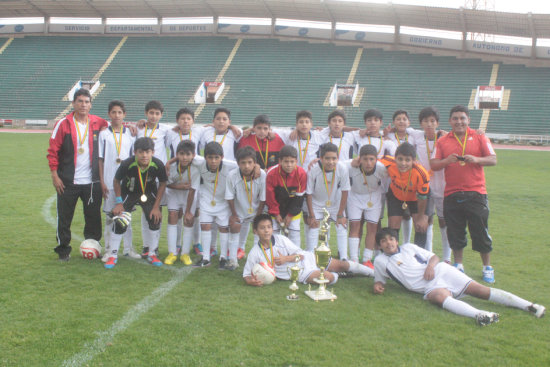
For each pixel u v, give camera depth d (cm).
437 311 408
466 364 314
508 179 1316
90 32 3828
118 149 564
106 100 3228
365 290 465
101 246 607
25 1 3447
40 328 356
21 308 393
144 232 567
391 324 377
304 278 474
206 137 609
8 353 318
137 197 543
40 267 507
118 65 3528
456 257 529
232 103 3114
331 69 3259
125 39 3775
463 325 377
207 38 3688
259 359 315
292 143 593
